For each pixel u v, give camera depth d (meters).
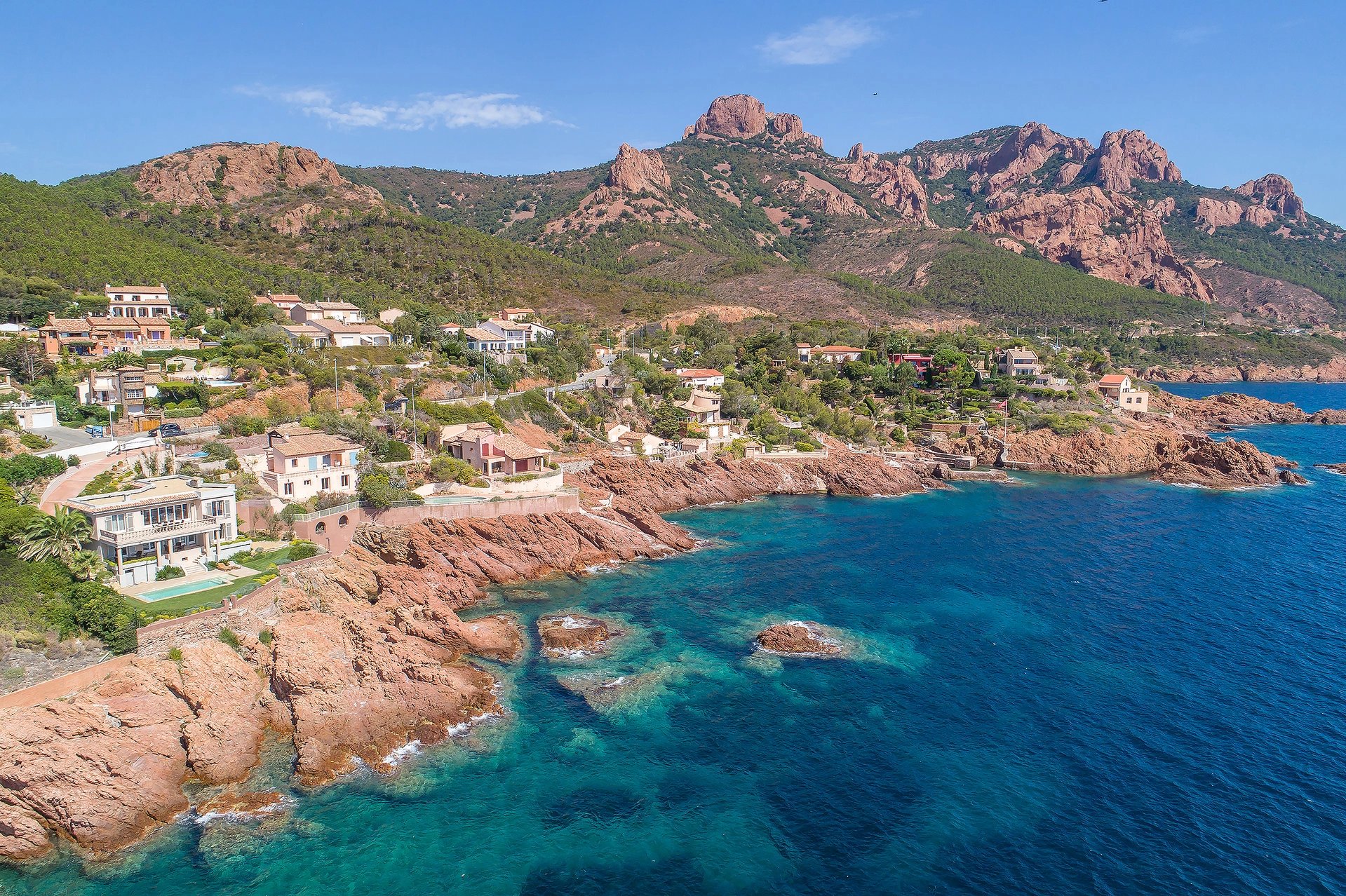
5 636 53.41
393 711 57.22
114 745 49.44
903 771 53.03
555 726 58.28
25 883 43.19
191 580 69.44
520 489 102.81
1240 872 43.94
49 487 75.00
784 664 68.12
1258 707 61.19
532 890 42.53
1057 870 44.06
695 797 50.34
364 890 42.44
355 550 85.06
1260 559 98.75
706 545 103.75
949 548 103.25
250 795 49.72
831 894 42.34
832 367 195.00
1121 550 102.25
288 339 130.62
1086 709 60.97
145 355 117.38
